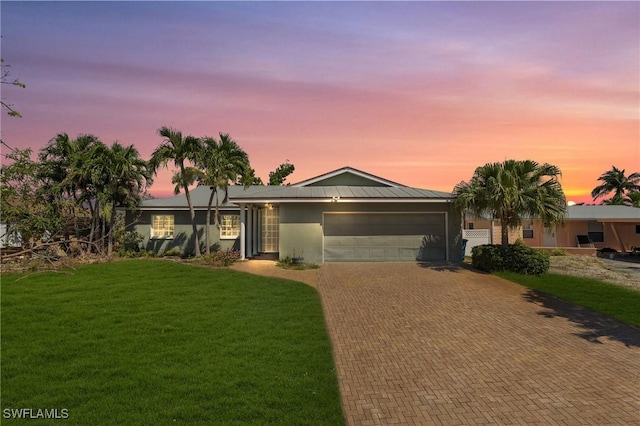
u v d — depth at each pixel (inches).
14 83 446.6
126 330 280.5
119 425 160.6
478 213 577.0
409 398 194.9
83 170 673.0
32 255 595.5
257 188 941.8
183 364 223.0
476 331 299.1
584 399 193.2
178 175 708.7
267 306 353.4
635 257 912.9
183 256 800.3
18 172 567.5
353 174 747.4
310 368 221.1
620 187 1647.4
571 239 1027.9
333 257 647.8
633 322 321.7
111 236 728.3
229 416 168.9
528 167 535.2
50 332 274.2
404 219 657.0
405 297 402.3
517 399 193.6
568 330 302.4
